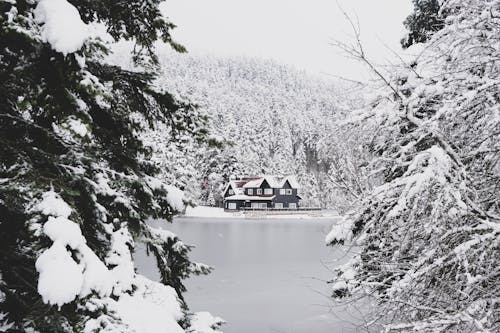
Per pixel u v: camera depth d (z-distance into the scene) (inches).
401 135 227.3
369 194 209.2
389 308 187.8
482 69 207.8
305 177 3090.6
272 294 618.5
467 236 182.5
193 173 2374.5
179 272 226.8
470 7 198.4
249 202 2829.7
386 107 215.3
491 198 199.2
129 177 203.0
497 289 171.5
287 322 485.4
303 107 5000.0
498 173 198.7
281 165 3240.7
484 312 168.9
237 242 1264.8
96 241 179.3
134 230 198.4
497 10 199.3
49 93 146.2
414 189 171.9
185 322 208.8
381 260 206.8
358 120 223.5
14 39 138.0
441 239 173.3
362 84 232.5
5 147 158.2
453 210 169.0
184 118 215.3
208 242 1261.1
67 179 166.7
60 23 132.7
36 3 143.5
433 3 331.6
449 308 172.4
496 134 184.4
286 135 3533.5
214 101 3713.1
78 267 124.0
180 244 226.2
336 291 263.3
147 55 218.8
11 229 168.6
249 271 796.0
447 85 200.4
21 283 169.9
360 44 213.0
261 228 1765.5
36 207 136.6
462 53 195.6
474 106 199.9
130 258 179.8
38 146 175.9
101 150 209.9
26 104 151.7
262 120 3425.2
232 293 626.2
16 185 144.5
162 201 216.1
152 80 216.8
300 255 991.6
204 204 2856.8
